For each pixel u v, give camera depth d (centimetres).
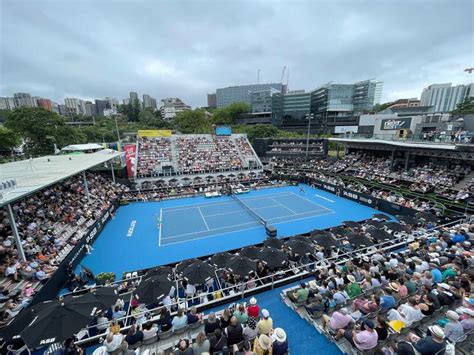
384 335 697
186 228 2494
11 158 5116
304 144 5441
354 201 3319
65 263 1573
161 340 820
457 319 693
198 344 664
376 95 11938
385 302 859
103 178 3706
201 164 4772
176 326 840
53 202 2395
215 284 1398
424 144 3100
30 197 2294
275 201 3381
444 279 1016
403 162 3912
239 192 3788
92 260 1884
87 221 2295
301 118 10825
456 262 1134
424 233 1734
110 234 2353
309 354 759
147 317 1052
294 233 2366
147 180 4178
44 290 1302
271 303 1049
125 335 861
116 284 1357
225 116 12631
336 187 3641
